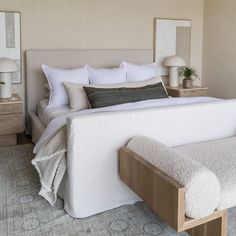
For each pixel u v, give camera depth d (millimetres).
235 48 4594
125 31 4496
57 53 4016
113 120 2117
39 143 2627
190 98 3178
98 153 2115
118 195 2260
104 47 4391
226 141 2438
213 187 1630
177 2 4820
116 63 4379
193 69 4938
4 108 3479
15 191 2525
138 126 2225
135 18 4531
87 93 3229
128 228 2023
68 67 4098
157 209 1758
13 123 3566
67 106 3504
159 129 2322
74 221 2102
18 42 3891
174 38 4875
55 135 2215
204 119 2541
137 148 2049
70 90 3377
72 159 2039
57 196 2418
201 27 5133
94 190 2156
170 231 1993
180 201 1555
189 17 4977
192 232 1934
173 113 2363
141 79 3889
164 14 4754
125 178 2117
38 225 2049
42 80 3996
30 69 3928
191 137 2498
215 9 4859
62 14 4066
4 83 3604
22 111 3615
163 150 1885
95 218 2143
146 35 4656
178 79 4809
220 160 2029
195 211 1603
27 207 2273
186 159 1735
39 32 3988
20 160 3205
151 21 4664
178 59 4543
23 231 1983
